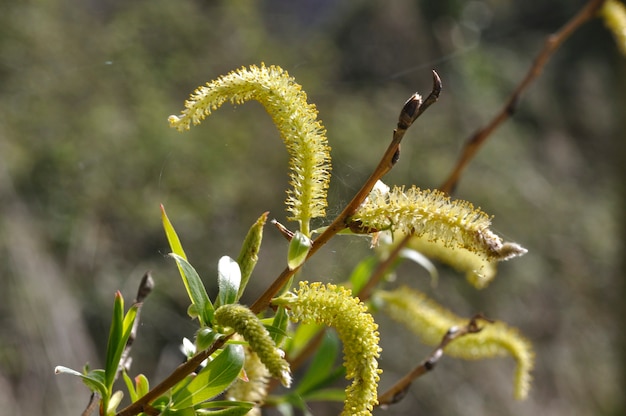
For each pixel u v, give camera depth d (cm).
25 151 926
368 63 1358
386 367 923
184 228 950
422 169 1150
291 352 291
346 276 687
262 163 1078
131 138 998
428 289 1015
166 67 1116
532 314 1092
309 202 174
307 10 1491
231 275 173
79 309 816
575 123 1401
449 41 1377
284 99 173
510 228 1166
